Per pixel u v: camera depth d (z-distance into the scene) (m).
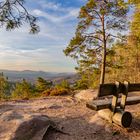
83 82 29.28
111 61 22.55
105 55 21.27
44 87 47.38
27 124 6.34
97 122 7.21
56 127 6.78
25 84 48.94
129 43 20.58
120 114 6.77
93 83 27.16
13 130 6.14
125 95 6.87
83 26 21.06
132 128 6.91
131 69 21.52
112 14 20.17
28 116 6.82
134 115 7.94
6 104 9.90
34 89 47.88
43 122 6.61
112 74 23.44
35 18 8.91
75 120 7.57
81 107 9.49
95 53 21.88
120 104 7.04
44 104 10.15
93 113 8.43
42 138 6.12
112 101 6.95
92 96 11.14
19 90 47.69
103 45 21.17
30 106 9.79
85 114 8.30
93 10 20.56
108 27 20.67
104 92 6.64
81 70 23.66
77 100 11.07
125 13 19.62
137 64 21.14
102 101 7.18
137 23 13.00
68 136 6.44
